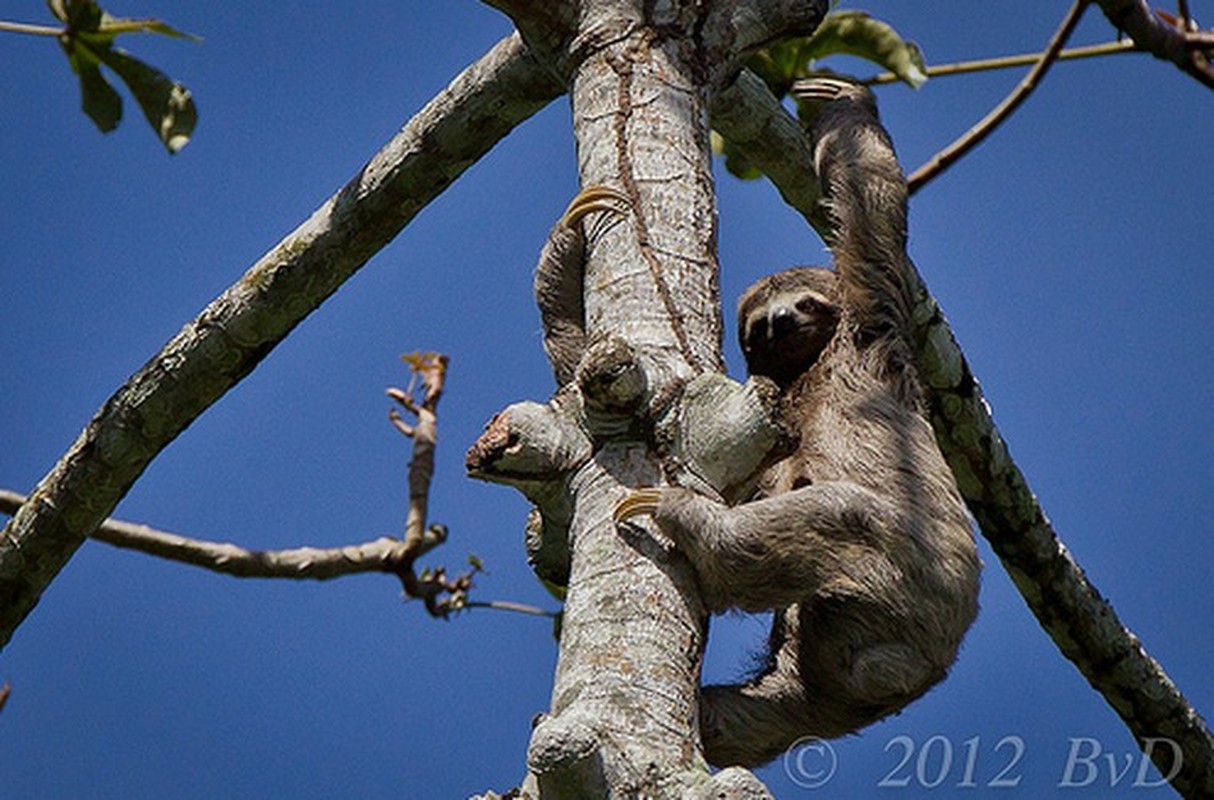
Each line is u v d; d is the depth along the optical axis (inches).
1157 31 559.5
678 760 307.1
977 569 503.2
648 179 401.1
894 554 475.8
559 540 420.5
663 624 335.0
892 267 547.5
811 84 571.5
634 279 384.2
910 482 517.0
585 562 346.6
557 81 453.7
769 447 358.9
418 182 498.3
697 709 327.0
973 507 576.7
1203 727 618.5
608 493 354.3
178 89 542.9
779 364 605.9
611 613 335.0
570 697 320.2
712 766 518.0
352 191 503.5
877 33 563.8
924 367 549.3
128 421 523.8
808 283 610.9
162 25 535.8
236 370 522.0
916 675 481.4
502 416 366.6
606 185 402.3
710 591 353.1
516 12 434.9
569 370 541.6
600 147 410.3
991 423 561.3
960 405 553.6
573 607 340.5
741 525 454.3
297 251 507.8
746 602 461.1
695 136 415.5
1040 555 580.4
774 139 535.8
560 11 433.7
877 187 549.6
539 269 553.9
